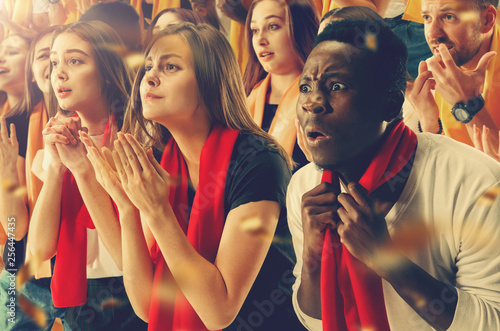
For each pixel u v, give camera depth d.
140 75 1.28
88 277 1.37
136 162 1.08
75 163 1.32
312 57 1.04
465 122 1.07
